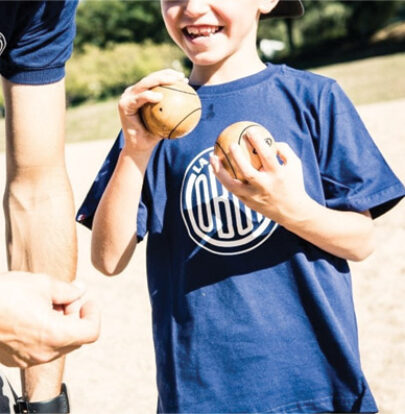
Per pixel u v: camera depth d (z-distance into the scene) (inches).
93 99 1553.9
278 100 103.0
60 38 97.5
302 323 96.0
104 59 1563.7
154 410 169.5
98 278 268.4
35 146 101.1
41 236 104.0
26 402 102.0
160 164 104.3
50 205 104.1
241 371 95.2
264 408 94.6
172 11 100.4
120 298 244.1
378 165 100.7
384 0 1678.2
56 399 103.1
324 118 101.1
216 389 95.8
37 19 92.8
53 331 64.7
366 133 103.2
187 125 92.8
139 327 218.4
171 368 98.7
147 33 2148.1
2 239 347.9
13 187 104.0
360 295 215.0
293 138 100.6
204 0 97.6
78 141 883.4
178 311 99.7
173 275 101.8
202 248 99.3
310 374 95.1
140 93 91.6
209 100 104.3
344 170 99.6
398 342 182.5
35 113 100.0
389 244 251.1
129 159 98.3
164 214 103.5
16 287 66.2
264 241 97.9
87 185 466.0
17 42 94.3
